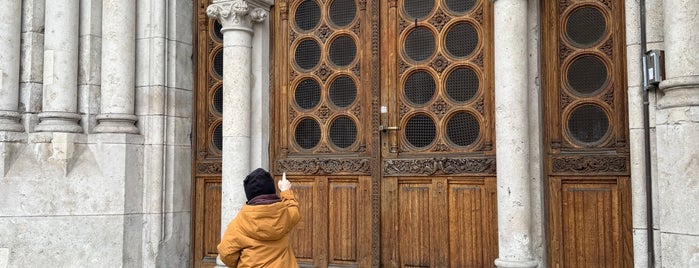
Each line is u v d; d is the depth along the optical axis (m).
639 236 4.09
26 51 5.43
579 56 4.65
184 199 5.95
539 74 4.66
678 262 3.62
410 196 5.19
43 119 5.38
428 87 5.20
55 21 5.42
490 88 4.93
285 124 5.70
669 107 3.69
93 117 5.55
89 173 5.41
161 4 5.79
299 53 5.71
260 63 5.61
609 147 4.52
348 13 5.54
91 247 5.36
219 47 6.06
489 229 4.86
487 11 4.98
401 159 5.21
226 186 5.35
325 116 5.56
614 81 4.52
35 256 5.25
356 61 5.46
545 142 4.70
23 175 5.26
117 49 5.59
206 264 5.94
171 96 5.85
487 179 4.88
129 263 5.52
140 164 5.67
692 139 3.57
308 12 5.71
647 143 4.02
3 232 5.19
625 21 4.36
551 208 4.66
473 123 5.02
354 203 5.40
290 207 3.67
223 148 5.40
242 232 3.54
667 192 3.71
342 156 5.45
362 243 5.33
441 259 5.03
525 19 4.47
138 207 5.63
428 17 5.21
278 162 5.68
